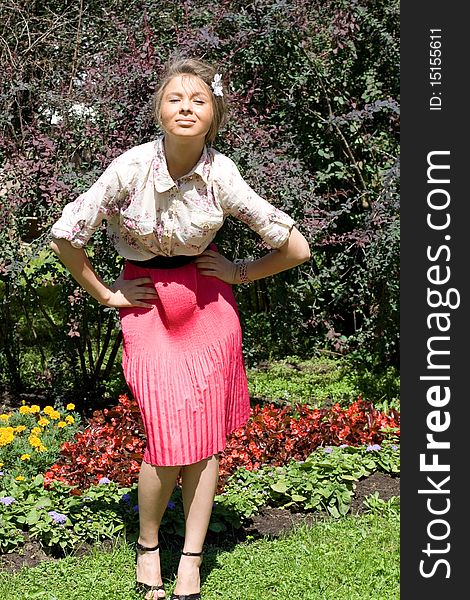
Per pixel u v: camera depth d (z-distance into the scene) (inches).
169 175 138.6
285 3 270.8
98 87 246.4
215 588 153.2
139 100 241.8
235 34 276.1
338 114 321.1
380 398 298.2
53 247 144.9
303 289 294.5
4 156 252.4
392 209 268.7
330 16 300.5
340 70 317.4
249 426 220.7
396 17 309.3
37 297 275.9
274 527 182.1
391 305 288.2
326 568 158.9
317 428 221.9
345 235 306.5
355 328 337.7
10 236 245.9
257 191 242.2
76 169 247.0
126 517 174.2
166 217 141.3
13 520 169.3
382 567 159.6
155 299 148.0
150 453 144.5
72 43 290.2
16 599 145.9
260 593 151.0
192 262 148.6
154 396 143.6
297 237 150.3
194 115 135.8
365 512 189.9
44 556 164.4
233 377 151.9
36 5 306.2
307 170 295.6
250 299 325.7
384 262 274.1
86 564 158.6
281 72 299.1
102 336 297.9
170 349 146.2
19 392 295.7
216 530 174.7
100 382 288.5
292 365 344.5
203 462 148.1
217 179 141.3
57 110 249.4
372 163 325.7
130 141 238.4
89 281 146.2
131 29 267.4
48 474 189.6
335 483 193.0
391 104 284.8
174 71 140.6
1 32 293.9
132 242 146.9
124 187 140.4
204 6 276.1
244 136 247.3
